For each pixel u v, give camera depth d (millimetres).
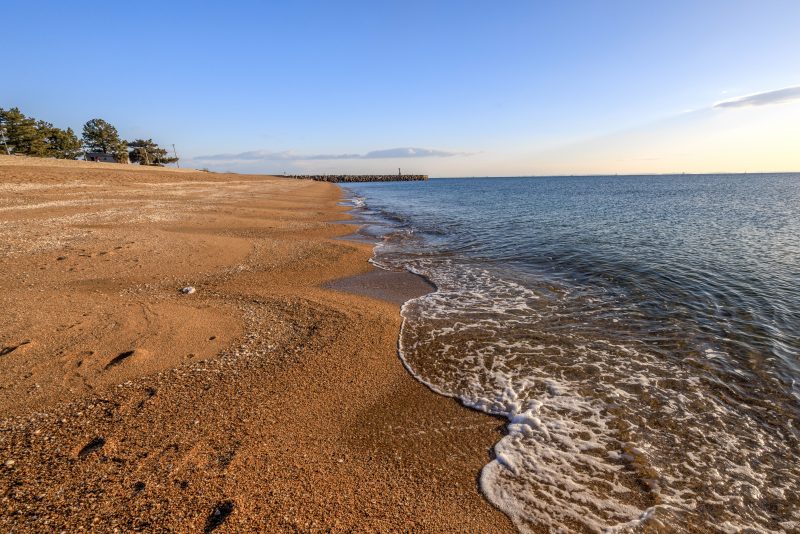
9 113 63375
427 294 10852
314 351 7008
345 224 24953
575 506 4004
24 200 22391
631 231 21109
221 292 9977
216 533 3393
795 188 76750
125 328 7289
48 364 5941
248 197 39000
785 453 4777
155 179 44406
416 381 6305
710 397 5871
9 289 8906
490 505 3980
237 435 4703
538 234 20609
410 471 4371
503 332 8250
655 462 4625
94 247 13078
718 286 10953
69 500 3635
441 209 38062
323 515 3688
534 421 5312
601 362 6945
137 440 4500
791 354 7090
